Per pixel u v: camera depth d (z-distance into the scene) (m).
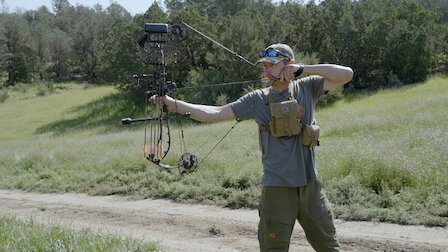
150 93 3.63
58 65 79.31
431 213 5.86
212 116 3.48
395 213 5.92
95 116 34.31
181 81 32.41
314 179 3.31
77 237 4.76
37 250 4.38
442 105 16.19
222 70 29.33
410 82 31.34
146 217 7.04
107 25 84.31
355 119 14.59
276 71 3.31
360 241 5.20
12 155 14.16
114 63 36.69
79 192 9.56
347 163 8.02
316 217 3.30
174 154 10.39
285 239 3.27
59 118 35.28
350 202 6.64
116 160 11.05
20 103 45.59
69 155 12.84
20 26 79.69
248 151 11.05
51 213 7.79
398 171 7.10
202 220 6.61
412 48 30.95
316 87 3.47
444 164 7.41
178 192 8.30
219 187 8.16
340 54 33.38
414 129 11.48
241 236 5.77
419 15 37.56
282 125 3.20
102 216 7.33
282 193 3.24
